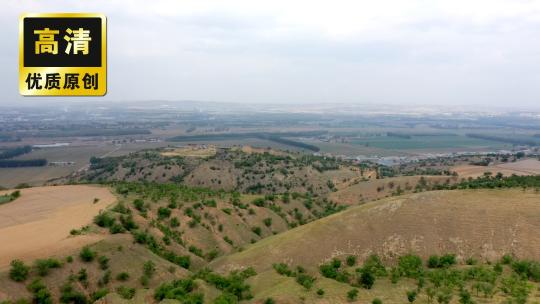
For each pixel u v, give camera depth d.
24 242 82.69
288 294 72.38
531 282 73.62
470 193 104.19
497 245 86.56
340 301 69.44
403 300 68.44
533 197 97.62
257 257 97.56
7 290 65.75
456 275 75.38
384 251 91.38
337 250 93.94
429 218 96.38
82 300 71.81
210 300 74.75
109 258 81.50
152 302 73.00
